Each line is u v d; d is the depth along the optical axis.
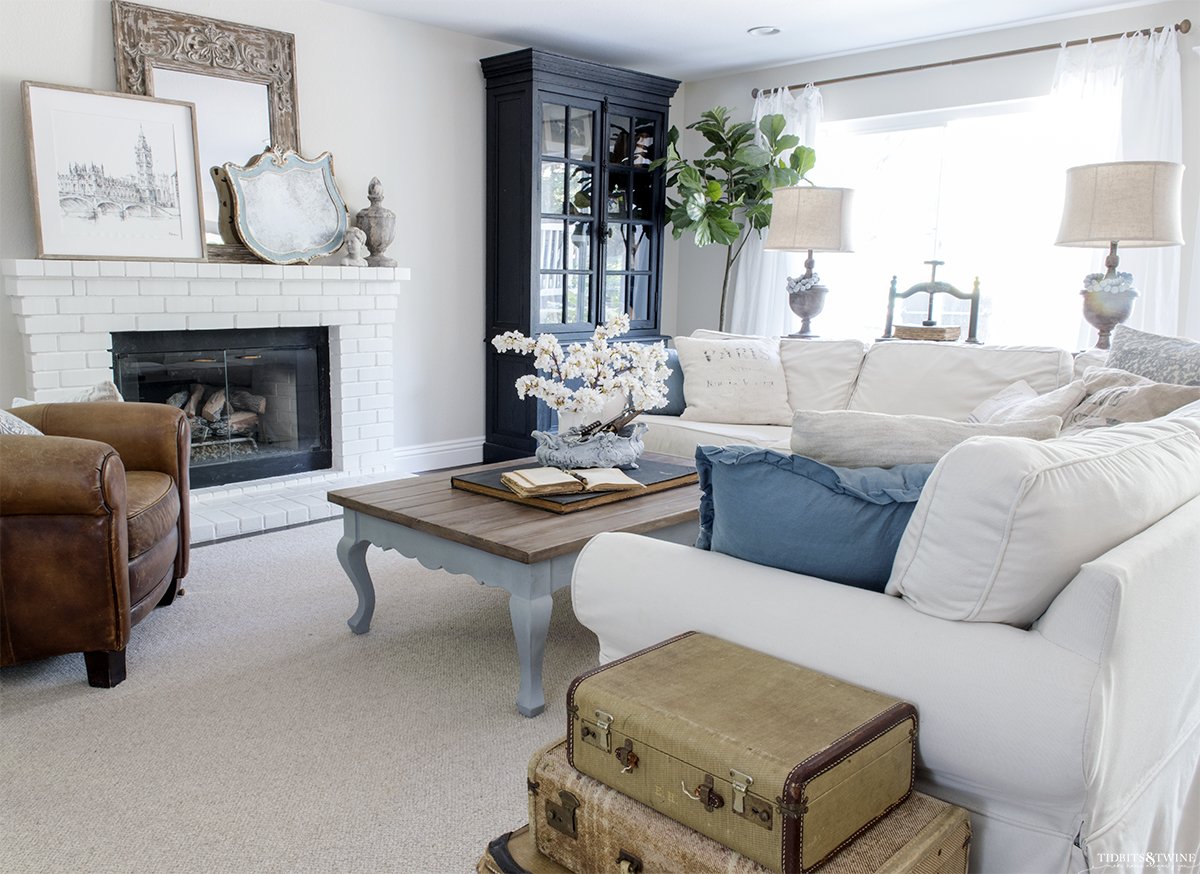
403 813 1.83
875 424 1.56
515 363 5.06
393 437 4.86
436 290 4.96
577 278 5.16
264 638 2.71
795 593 1.40
